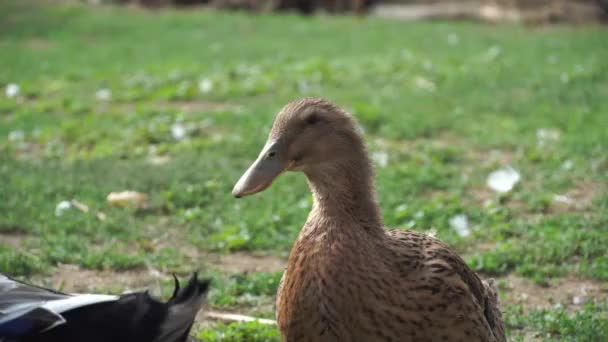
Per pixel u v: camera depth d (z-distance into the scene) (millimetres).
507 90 12812
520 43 17203
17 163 9102
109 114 11469
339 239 4117
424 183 8523
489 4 21172
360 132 4344
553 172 8758
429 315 4066
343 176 4219
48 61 15852
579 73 13688
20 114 11570
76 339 4172
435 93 12625
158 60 16016
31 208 7641
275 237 7172
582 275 6438
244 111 11484
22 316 4074
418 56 15688
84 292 6098
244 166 9133
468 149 9891
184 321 4375
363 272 4055
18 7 22062
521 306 5922
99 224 7375
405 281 4070
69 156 9633
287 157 4258
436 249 4270
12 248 6750
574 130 10367
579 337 5422
